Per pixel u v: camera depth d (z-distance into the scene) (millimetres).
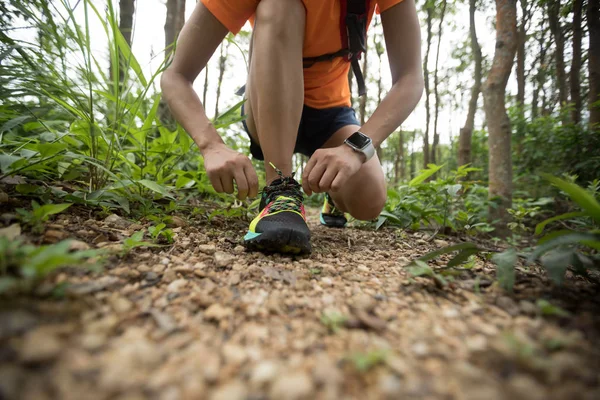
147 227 1154
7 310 501
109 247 881
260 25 1145
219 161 1075
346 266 1012
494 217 2520
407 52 1288
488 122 2623
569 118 4117
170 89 1204
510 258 790
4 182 1046
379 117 1199
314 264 996
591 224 1506
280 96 1143
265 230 1030
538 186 3602
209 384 433
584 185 2949
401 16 1263
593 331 586
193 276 798
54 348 442
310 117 1634
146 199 1378
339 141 1605
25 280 550
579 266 727
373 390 435
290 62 1151
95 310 573
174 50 1260
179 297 680
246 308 662
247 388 429
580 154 3141
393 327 615
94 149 1283
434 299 757
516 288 820
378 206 1546
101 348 474
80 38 1142
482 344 548
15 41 1080
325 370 472
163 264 846
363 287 821
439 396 423
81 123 1281
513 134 4281
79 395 384
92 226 1019
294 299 723
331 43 1393
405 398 421
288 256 1070
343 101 1676
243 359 494
